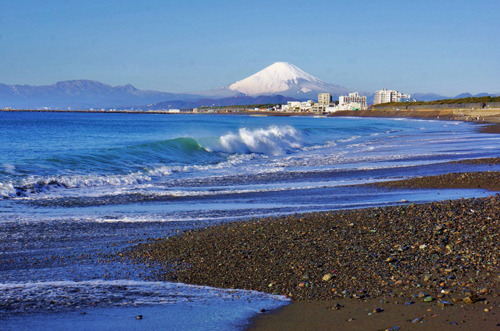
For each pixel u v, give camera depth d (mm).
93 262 9797
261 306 7102
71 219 14117
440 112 177500
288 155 36875
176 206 16422
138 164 27562
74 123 111938
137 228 12992
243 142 39938
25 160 25625
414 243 10336
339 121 151375
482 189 19562
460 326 6102
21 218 14102
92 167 25219
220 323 6355
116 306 6980
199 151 35469
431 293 7488
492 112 150875
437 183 21016
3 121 115938
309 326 6254
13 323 6086
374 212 13648
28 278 8680
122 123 116500
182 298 7477
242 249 10414
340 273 8656
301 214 13953
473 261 9016
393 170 26406
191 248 10680
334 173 25312
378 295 7520
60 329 5973
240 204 16766
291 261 9445
